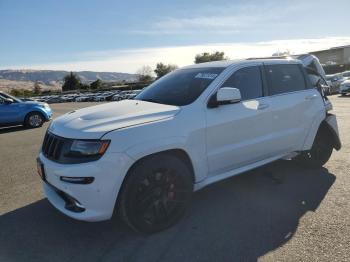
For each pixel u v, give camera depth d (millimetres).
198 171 3670
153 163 3268
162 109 3594
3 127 13711
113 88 80250
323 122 5199
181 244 3207
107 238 3393
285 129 4582
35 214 4023
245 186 4629
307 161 5254
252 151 4195
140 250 3143
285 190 4445
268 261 2883
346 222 3492
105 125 3223
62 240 3393
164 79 4734
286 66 4855
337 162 5609
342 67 45875
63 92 93188
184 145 3473
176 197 3496
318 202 4023
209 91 3855
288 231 3367
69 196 3209
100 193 3045
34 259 3076
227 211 3867
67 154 3176
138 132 3203
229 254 3012
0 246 3312
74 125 3352
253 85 4324
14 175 5738
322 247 3049
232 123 3904
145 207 3285
